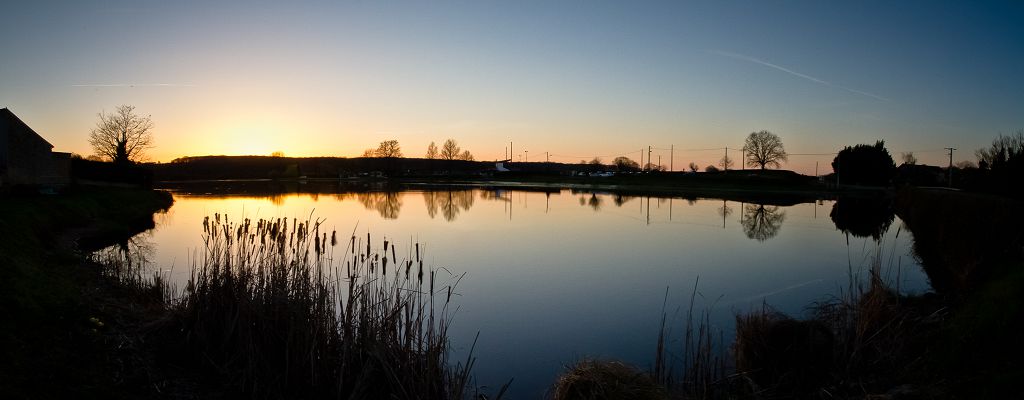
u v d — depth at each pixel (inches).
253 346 297.4
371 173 4904.0
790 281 625.6
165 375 285.0
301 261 377.7
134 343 312.3
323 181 4092.0
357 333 303.6
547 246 892.6
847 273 664.4
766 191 2669.8
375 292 325.1
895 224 1245.7
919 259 732.7
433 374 275.7
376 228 1096.8
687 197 2256.4
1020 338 282.5
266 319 314.0
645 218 1369.3
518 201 1974.7
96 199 1246.9
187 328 333.1
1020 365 263.0
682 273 674.8
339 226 1113.4
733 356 341.4
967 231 567.5
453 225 1175.6
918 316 383.6
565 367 323.3
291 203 1788.9
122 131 2386.8
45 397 222.8
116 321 344.5
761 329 325.4
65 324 301.6
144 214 1373.0
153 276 575.2
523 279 631.2
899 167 2918.3
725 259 776.9
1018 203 521.3
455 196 2252.7
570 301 530.6
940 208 794.2
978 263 463.5
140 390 263.3
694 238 1003.9
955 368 289.3
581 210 1596.9
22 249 513.7
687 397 277.9
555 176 4338.1
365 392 278.1
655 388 261.3
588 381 260.2
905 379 299.0
